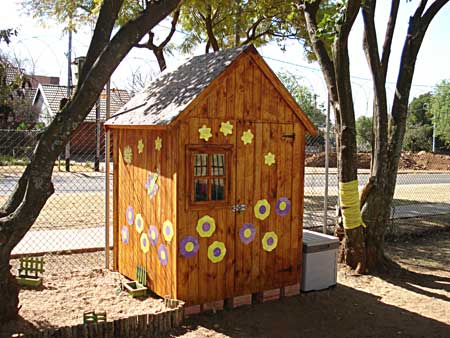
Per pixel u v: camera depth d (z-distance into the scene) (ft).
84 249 24.49
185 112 15.25
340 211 23.80
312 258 19.26
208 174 16.28
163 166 16.53
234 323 15.84
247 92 16.88
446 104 146.20
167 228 16.34
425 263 25.26
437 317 17.30
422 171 106.32
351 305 18.24
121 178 20.25
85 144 72.49
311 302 18.31
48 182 14.03
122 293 18.20
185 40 45.39
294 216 18.69
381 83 22.72
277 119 17.80
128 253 19.83
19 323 14.75
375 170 22.93
